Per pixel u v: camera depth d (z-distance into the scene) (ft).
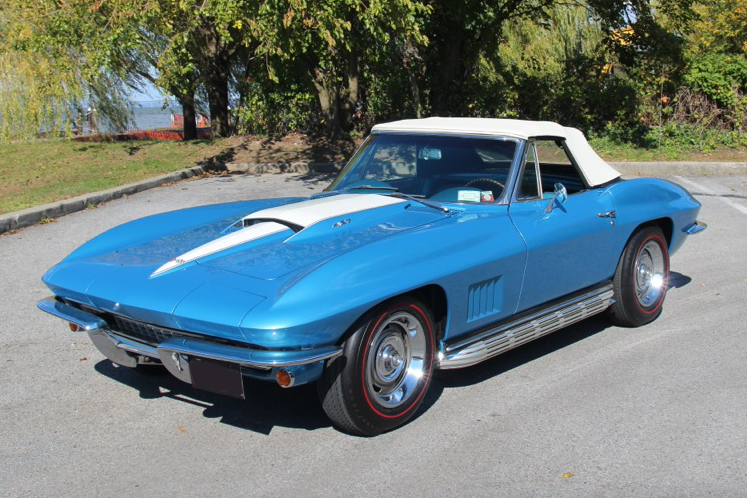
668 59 53.06
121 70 54.29
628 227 16.06
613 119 54.75
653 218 16.70
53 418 12.82
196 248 12.53
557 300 15.17
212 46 54.75
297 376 10.41
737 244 25.61
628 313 16.85
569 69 57.41
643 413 12.63
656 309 17.57
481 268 12.55
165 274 11.75
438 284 11.81
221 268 11.57
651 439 11.65
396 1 33.40
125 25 39.60
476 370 14.84
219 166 46.29
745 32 57.36
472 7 50.21
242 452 11.41
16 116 55.98
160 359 11.32
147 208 33.71
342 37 34.45
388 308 11.29
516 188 14.07
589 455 11.14
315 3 32.94
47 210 31.35
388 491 10.15
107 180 39.68
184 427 12.37
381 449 11.42
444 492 10.11
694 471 10.61
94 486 10.46
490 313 13.21
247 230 12.94
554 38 62.08
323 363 10.80
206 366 10.81
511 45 61.11
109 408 13.21
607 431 11.95
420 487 10.26
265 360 10.18
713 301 19.24
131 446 11.71
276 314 10.01
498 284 13.14
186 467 10.96
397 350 11.92
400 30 35.78
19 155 47.85
